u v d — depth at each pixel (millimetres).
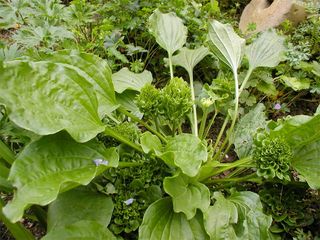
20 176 297
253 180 419
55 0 553
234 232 349
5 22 495
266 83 546
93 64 391
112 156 351
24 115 306
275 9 669
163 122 478
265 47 522
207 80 605
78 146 348
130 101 479
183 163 353
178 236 355
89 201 372
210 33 510
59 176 318
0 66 307
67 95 339
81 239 330
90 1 654
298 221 402
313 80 558
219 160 458
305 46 557
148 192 388
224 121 506
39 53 431
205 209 352
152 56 623
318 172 376
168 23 532
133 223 374
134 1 616
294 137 383
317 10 609
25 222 429
